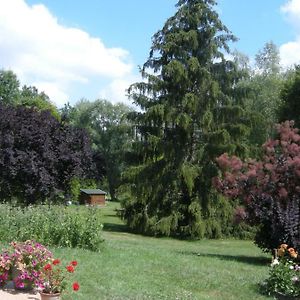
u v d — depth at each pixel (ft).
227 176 46.57
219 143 75.56
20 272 24.48
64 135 69.36
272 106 121.49
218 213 76.54
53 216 40.86
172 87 79.05
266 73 134.62
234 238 76.79
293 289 28.76
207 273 33.81
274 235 43.34
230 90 79.77
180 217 76.23
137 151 78.48
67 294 23.97
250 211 45.42
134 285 28.17
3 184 64.54
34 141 64.80
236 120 78.79
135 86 79.87
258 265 41.88
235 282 31.50
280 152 46.06
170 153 77.36
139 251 41.96
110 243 46.85
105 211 126.00
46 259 24.75
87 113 207.82
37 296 23.44
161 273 32.53
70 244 39.52
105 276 29.48
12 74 214.07
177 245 63.46
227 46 80.38
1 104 69.15
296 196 43.60
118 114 206.08
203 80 76.54
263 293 29.19
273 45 137.69
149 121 77.51
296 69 125.29
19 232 39.22
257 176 45.19
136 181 78.13
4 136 63.10
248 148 77.51
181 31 76.95
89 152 72.33
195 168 76.48
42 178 63.31
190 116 77.56
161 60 79.66
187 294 27.25
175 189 77.77
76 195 124.57
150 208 77.87
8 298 22.72
